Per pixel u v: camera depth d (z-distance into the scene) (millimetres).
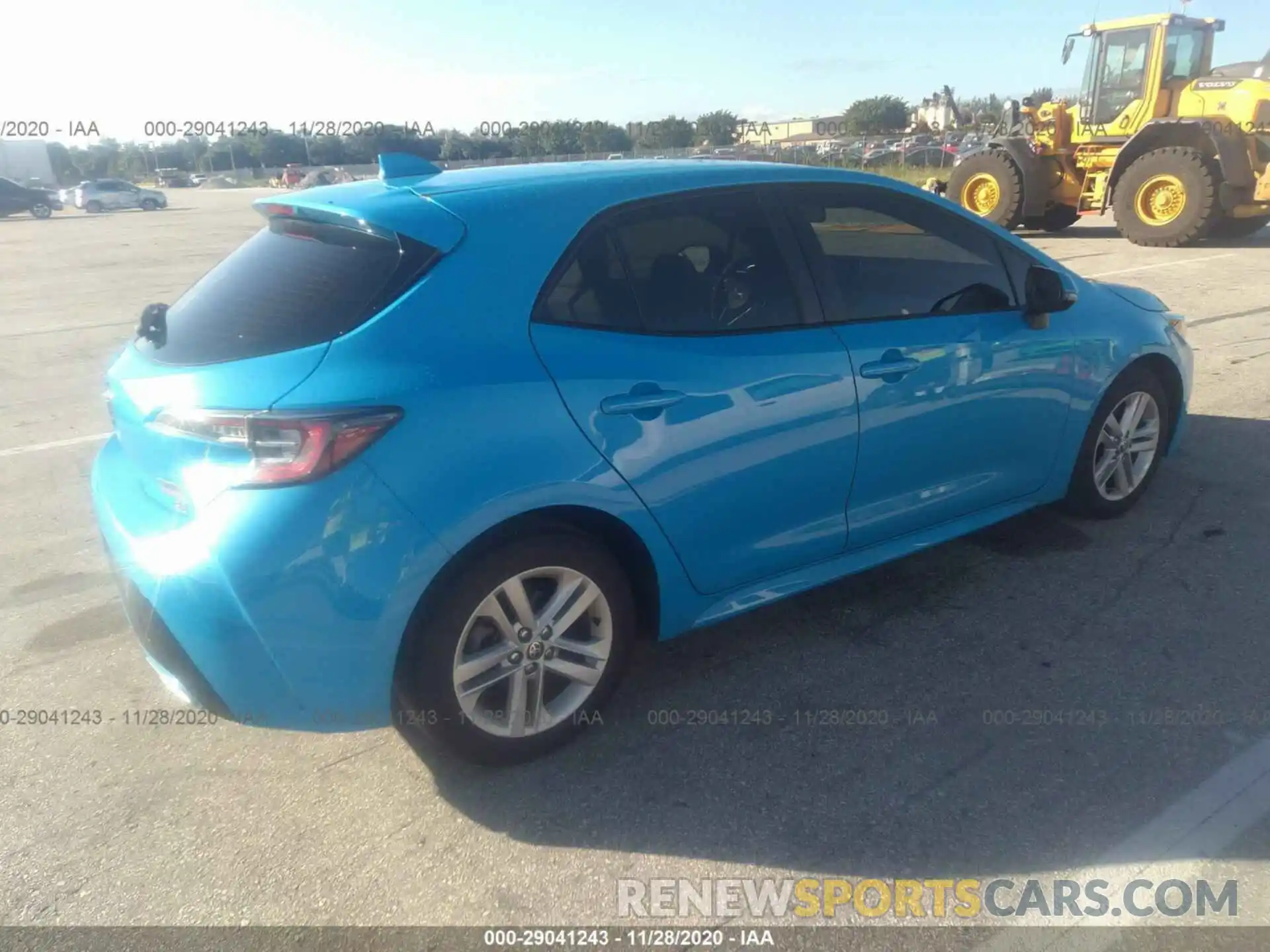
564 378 2781
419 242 2736
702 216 3209
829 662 3475
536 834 2695
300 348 2584
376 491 2488
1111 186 14695
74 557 4578
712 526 3135
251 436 2434
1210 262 12438
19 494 5453
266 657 2512
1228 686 3229
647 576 3105
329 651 2531
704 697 3293
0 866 2619
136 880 2561
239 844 2688
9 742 3152
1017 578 4023
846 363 3340
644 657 3551
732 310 3188
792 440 3223
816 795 2803
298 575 2449
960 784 2820
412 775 2959
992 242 3945
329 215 2883
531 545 2773
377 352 2578
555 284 2871
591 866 2572
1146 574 4008
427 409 2561
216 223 28625
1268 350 7570
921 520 3779
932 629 3668
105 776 2984
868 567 3648
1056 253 13992
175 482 2574
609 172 3188
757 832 2670
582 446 2781
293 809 2820
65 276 15875
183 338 2828
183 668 2617
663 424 2938
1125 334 4270
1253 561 4074
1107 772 2842
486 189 2961
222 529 2453
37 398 7602
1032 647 3512
